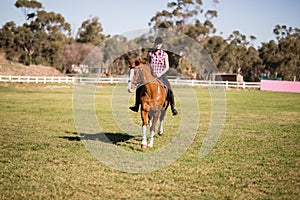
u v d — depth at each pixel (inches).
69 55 2810.0
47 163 329.7
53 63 3046.3
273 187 274.2
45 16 3169.3
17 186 265.7
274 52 3321.9
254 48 3420.3
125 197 248.1
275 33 3388.3
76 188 264.2
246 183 283.4
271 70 3326.8
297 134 514.6
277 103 1082.7
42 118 627.2
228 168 325.4
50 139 439.8
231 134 509.0
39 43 3026.6
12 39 3011.8
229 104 1023.6
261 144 436.8
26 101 943.0
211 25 2298.2
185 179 291.1
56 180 281.4
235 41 3440.0
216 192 261.3
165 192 259.4
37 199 241.4
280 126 593.3
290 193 261.6
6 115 655.1
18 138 442.9
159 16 2138.3
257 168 326.3
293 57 3169.3
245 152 390.9
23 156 353.1
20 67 2327.8
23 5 3120.1
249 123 626.2
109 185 272.7
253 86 1951.3
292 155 379.9
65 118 632.4
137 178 292.0
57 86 1641.2
